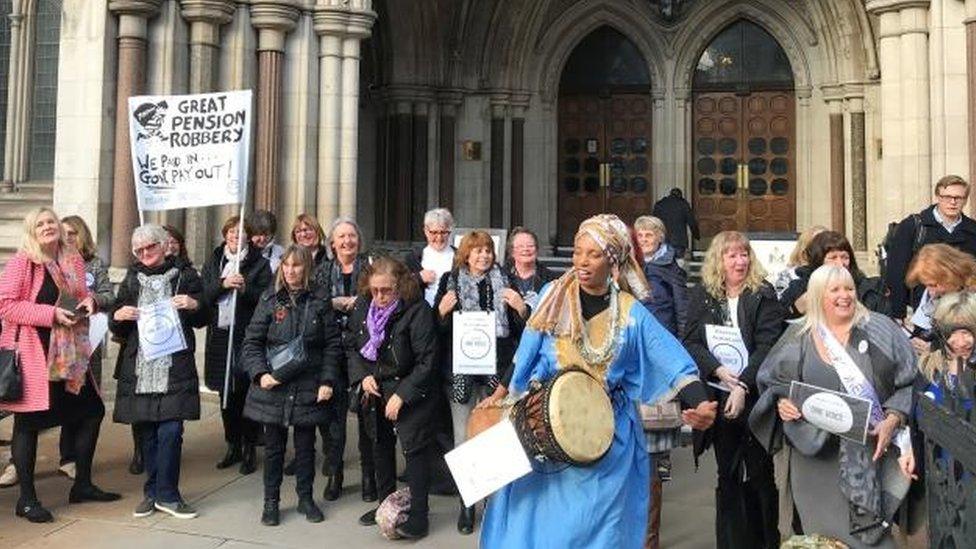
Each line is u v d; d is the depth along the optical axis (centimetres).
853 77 1505
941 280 423
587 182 1731
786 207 1644
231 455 661
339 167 1063
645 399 324
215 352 652
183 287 561
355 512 559
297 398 527
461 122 1697
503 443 314
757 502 454
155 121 651
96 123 938
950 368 345
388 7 1591
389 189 1662
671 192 1439
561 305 327
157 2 952
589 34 1725
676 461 697
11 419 795
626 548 319
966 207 810
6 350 516
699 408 313
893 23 881
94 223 936
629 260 332
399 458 699
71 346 532
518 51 1695
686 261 1480
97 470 644
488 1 1659
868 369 378
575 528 310
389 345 515
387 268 520
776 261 917
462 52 1675
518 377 336
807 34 1594
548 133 1720
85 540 500
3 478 605
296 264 528
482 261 527
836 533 387
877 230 1487
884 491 378
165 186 650
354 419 830
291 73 1041
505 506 327
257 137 1013
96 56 941
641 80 1709
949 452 257
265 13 1002
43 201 1109
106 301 579
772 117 1655
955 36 830
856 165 1507
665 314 540
